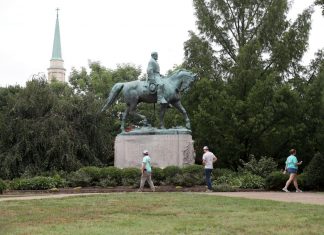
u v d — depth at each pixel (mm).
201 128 30266
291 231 9633
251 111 29750
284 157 32156
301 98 31188
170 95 25453
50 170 26562
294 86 32375
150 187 22047
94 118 29203
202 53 33500
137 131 25750
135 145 25609
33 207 14016
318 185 23516
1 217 11922
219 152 31156
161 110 25984
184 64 34156
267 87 29469
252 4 33812
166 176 23297
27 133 26922
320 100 30109
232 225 10367
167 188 21984
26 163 27000
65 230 9789
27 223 10930
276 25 32875
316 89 30406
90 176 23531
